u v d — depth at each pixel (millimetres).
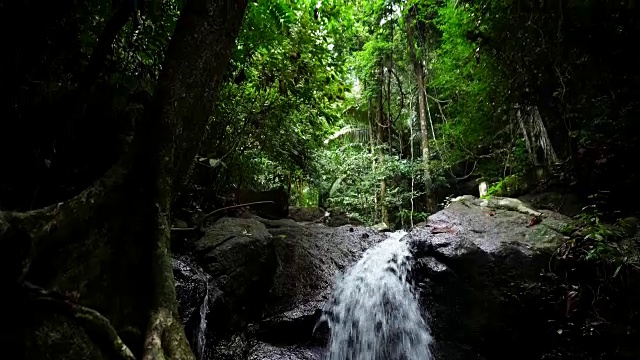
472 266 4402
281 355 3652
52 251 1880
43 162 2701
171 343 1884
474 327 4270
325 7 5148
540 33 5234
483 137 7715
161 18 3537
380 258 5332
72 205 2037
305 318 4027
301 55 5215
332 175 9641
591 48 4930
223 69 2768
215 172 5332
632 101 4902
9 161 2576
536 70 5637
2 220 1678
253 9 4188
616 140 4938
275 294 4379
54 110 2717
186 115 2523
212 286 3508
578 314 3902
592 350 3783
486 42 6023
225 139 5496
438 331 4336
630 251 3895
